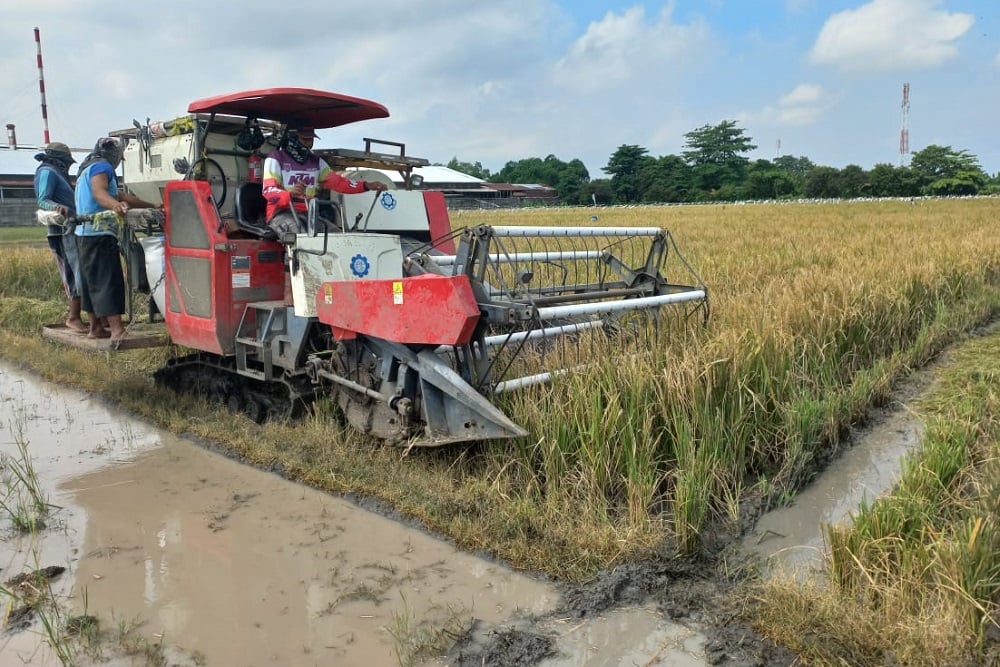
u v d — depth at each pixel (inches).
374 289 181.6
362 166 272.1
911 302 331.6
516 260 226.7
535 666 117.4
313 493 185.5
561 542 153.1
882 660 113.0
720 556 152.3
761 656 117.3
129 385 271.9
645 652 120.9
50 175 274.2
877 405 240.7
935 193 2942.9
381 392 189.3
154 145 252.7
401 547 157.2
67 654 121.1
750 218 1127.6
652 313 240.4
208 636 126.8
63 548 159.3
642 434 177.0
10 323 389.1
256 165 243.6
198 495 185.8
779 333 228.5
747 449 196.7
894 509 139.8
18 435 231.5
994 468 156.5
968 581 120.9
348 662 119.7
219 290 218.4
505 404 186.5
